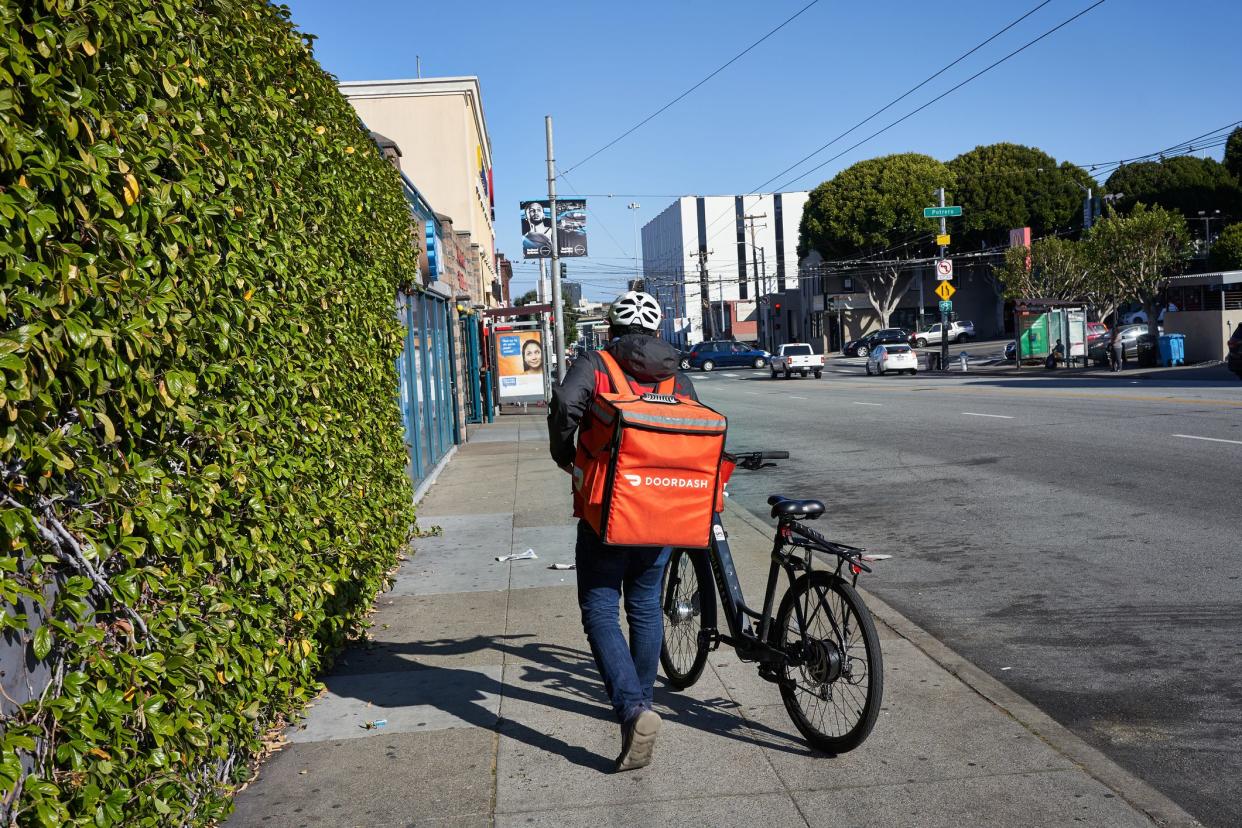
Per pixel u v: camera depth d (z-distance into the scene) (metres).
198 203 3.63
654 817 3.91
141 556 3.16
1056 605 6.82
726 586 4.79
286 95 5.43
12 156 2.39
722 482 4.20
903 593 7.38
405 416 11.75
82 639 2.71
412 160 34.41
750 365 65.12
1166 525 8.80
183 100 3.70
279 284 4.84
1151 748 4.52
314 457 5.25
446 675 5.67
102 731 2.79
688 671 5.33
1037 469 12.41
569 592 7.46
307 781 4.30
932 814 3.86
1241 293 34.41
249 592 4.16
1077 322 39.59
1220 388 22.92
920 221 68.75
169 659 3.23
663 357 4.30
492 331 30.58
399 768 4.42
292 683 4.76
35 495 2.60
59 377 2.68
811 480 13.19
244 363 4.06
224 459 3.82
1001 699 5.06
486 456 17.52
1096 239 42.47
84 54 2.81
